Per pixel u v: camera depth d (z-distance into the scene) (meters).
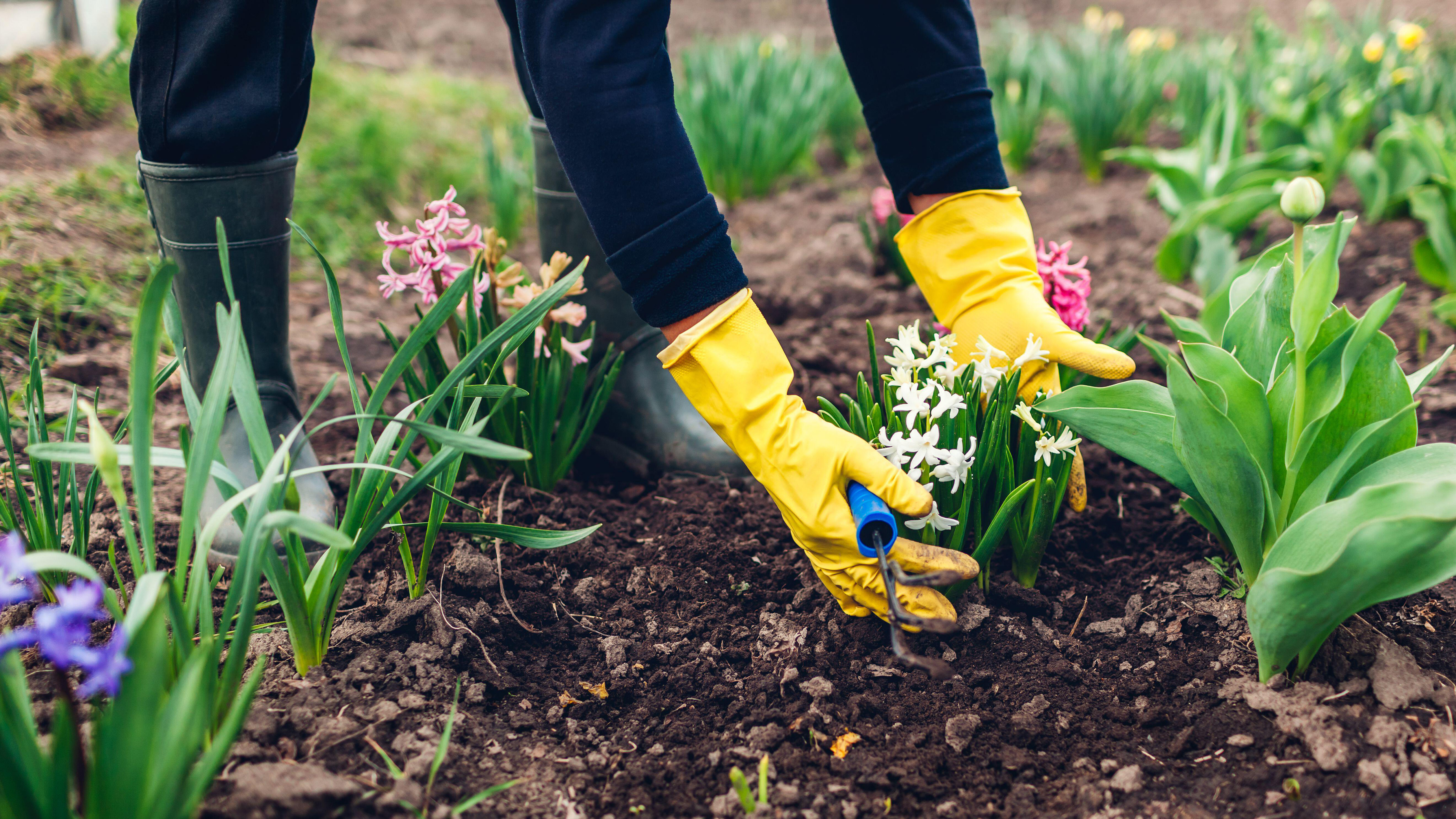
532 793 1.13
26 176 2.76
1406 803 1.07
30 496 1.52
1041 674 1.34
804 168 4.28
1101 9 7.87
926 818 1.13
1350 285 2.61
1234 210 2.53
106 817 0.80
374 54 6.07
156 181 1.38
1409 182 2.81
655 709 1.30
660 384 1.84
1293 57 3.86
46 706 1.11
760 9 8.06
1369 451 1.25
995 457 1.37
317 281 2.90
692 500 1.73
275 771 1.03
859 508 1.17
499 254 1.63
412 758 1.13
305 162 3.43
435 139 4.12
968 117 1.52
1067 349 1.37
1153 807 1.12
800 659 1.36
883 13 1.46
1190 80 4.02
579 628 1.44
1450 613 1.35
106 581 1.38
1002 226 1.53
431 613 1.36
